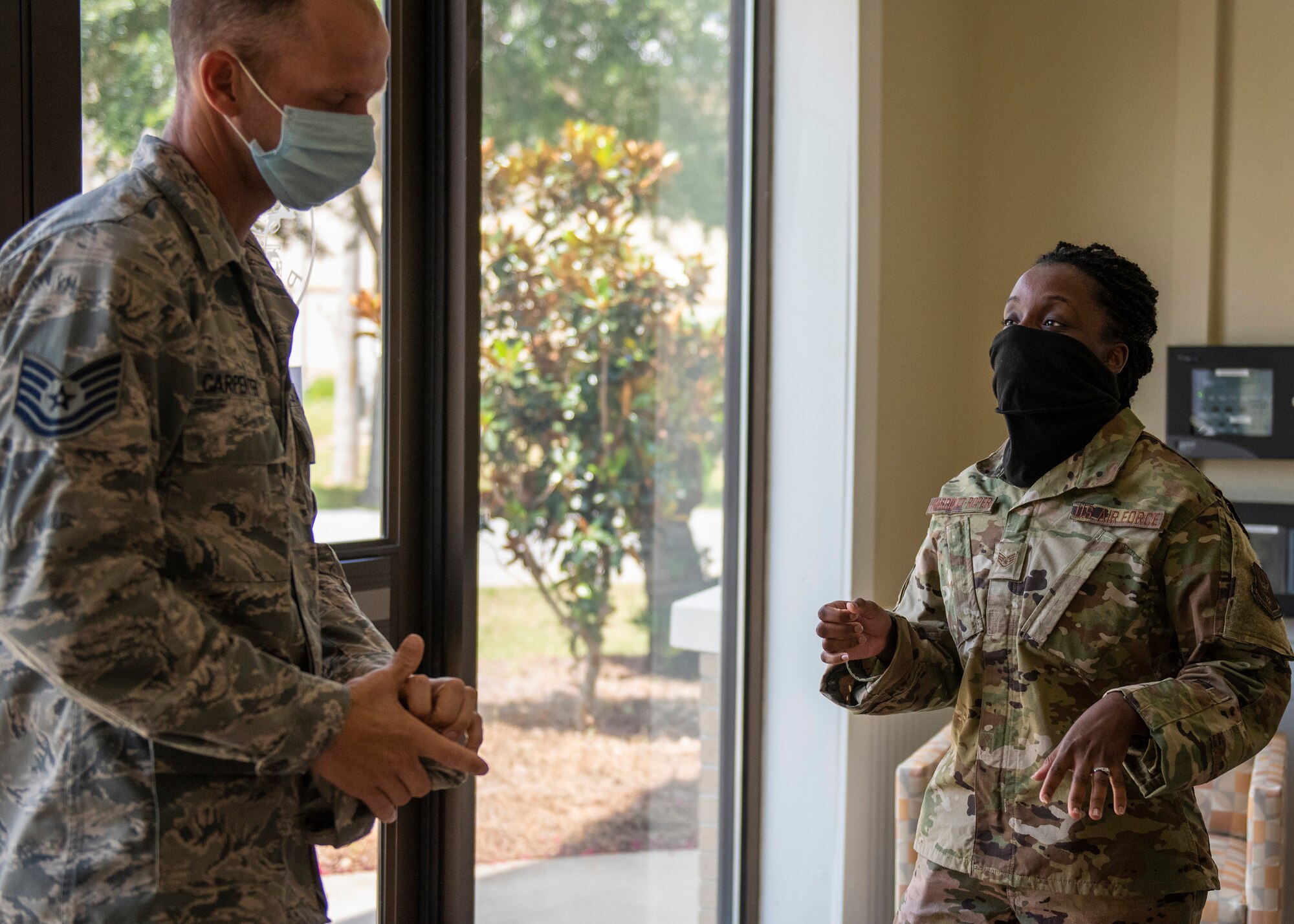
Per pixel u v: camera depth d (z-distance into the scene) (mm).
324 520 1858
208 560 995
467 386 2025
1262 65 3123
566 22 2383
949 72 3340
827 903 2846
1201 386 3141
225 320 1051
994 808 1627
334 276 1855
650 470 2686
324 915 1146
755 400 2920
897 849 2594
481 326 2180
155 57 1563
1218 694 1463
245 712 931
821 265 2863
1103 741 1400
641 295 2645
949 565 1776
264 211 1180
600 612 2531
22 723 1004
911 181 3094
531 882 2355
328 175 1110
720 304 2900
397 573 1982
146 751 967
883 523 2969
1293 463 3107
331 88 1087
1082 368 1676
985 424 3508
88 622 859
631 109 2578
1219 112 3174
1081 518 1640
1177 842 1546
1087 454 1677
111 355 907
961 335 3529
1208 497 1585
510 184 2246
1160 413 3260
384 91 1935
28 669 997
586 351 2477
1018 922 1609
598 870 2537
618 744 2596
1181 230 3189
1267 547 3082
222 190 1116
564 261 2402
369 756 999
